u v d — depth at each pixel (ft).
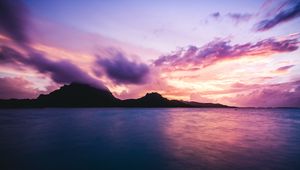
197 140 68.28
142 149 55.42
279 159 46.01
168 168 40.01
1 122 125.08
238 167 40.42
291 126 111.55
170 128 100.99
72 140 68.18
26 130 90.12
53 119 150.20
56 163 43.19
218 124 121.49
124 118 167.32
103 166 41.39
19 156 48.19
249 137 73.97
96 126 107.65
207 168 39.86
